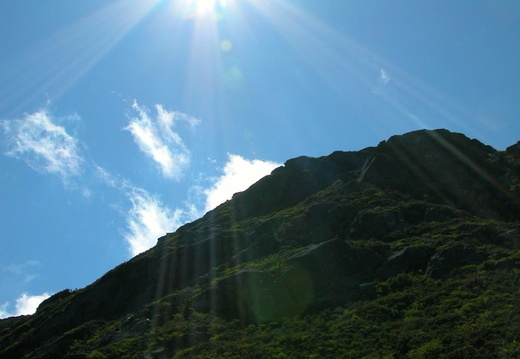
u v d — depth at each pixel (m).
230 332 26.02
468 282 25.39
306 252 30.14
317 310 26.67
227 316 27.80
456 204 35.53
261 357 22.88
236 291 28.94
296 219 35.50
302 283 28.30
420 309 24.48
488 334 20.64
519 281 24.48
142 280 36.16
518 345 19.50
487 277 25.48
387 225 32.97
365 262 29.11
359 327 23.84
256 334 25.47
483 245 29.14
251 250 34.50
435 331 22.03
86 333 30.86
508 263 26.31
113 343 27.03
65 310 36.16
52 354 29.41
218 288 29.31
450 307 23.72
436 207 34.28
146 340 26.67
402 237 31.92
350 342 22.89
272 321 26.59
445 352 20.33
